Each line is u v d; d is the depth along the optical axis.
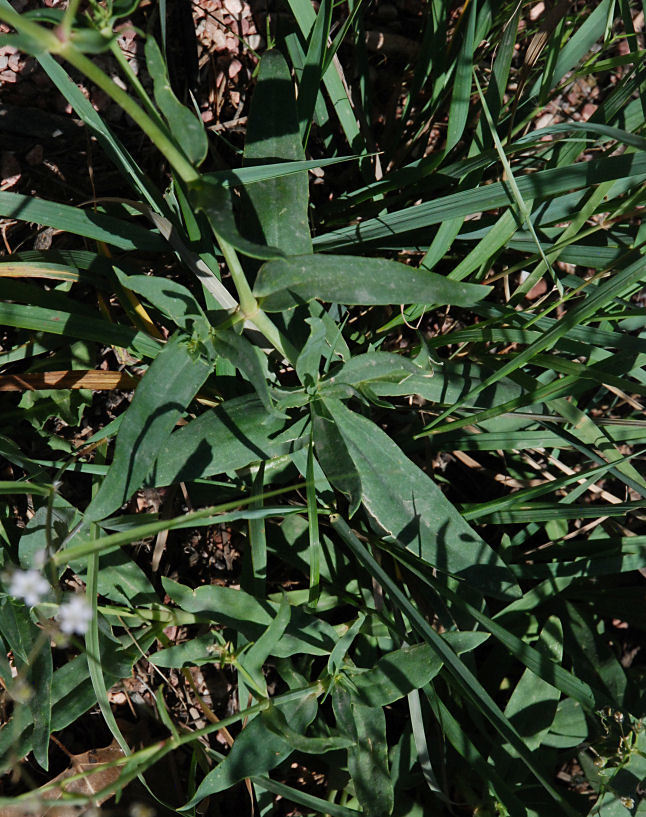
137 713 0.41
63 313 0.38
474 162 0.39
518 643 0.36
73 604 0.28
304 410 0.39
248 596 0.37
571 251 0.40
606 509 0.37
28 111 0.44
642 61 0.40
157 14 0.45
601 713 0.37
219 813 0.41
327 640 0.37
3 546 0.38
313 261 0.33
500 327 0.40
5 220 0.43
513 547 0.44
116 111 0.45
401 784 0.39
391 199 0.42
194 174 0.29
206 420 0.36
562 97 0.50
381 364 0.36
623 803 0.37
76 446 0.43
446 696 0.41
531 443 0.42
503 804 0.36
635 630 0.46
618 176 0.36
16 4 0.43
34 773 0.40
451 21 0.49
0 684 0.37
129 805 0.39
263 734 0.35
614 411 0.48
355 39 0.43
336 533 0.42
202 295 0.44
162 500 0.43
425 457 0.46
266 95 0.36
